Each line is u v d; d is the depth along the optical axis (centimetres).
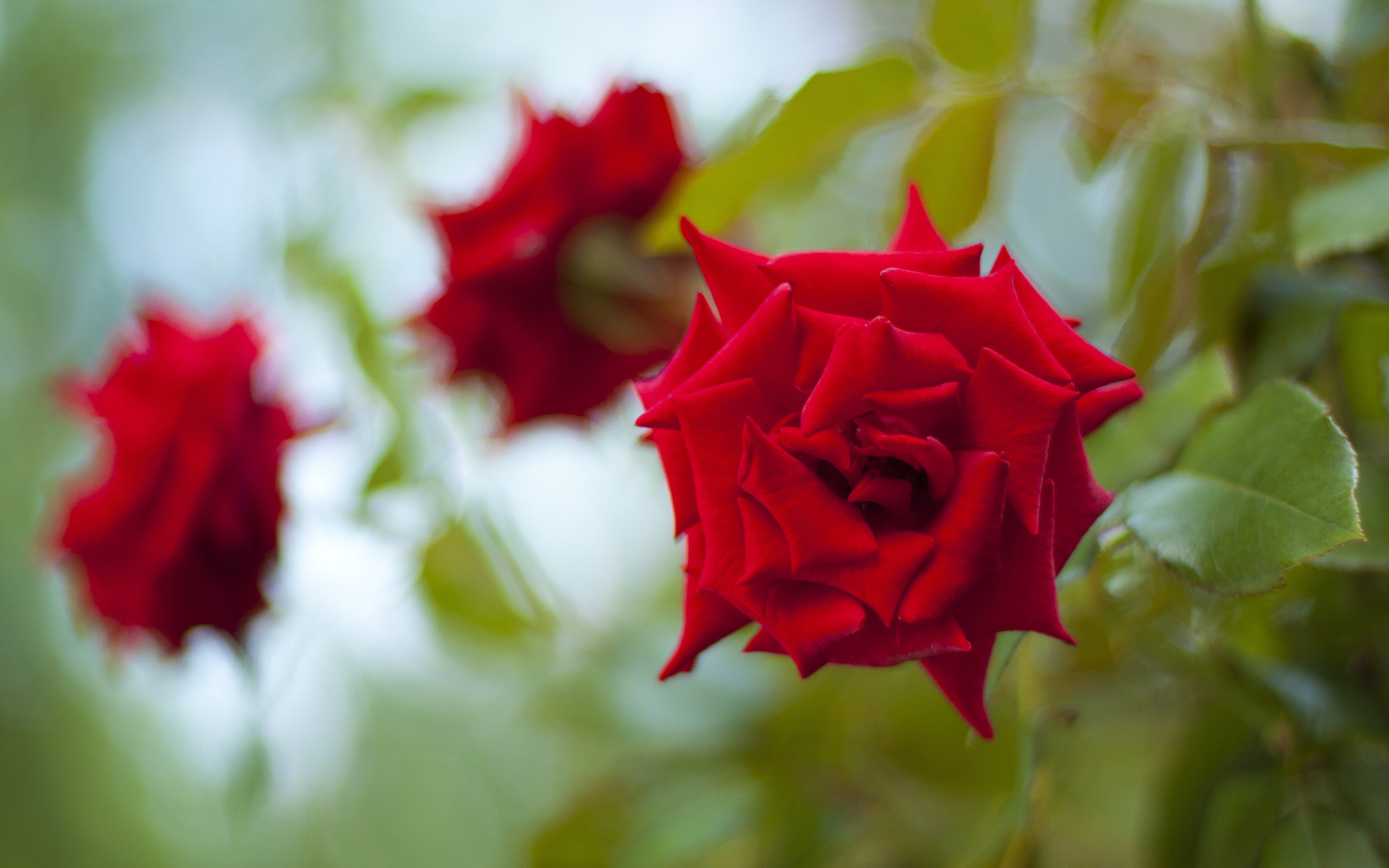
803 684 67
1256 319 57
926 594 50
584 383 67
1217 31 64
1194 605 56
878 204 69
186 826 117
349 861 103
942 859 65
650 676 69
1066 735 62
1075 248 71
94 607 68
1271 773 57
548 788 100
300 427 67
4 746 121
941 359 50
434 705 97
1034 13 58
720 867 70
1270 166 57
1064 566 51
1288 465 52
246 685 67
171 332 66
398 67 76
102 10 107
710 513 51
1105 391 52
